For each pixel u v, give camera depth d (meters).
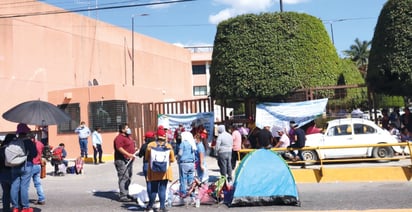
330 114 18.64
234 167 13.26
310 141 15.33
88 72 33.81
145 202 9.09
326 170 11.72
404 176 11.31
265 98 18.52
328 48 19.23
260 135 12.92
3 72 26.14
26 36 27.97
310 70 18.34
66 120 8.50
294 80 18.00
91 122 22.25
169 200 8.98
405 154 15.05
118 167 9.71
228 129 18.94
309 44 18.55
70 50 31.97
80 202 9.76
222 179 9.30
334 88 18.45
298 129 12.98
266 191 8.68
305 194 9.81
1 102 25.81
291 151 13.47
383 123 18.48
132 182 13.05
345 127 15.41
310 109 17.61
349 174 11.61
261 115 18.09
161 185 8.18
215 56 19.48
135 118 22.52
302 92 18.25
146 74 42.03
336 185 11.02
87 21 34.16
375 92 18.53
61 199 10.27
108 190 11.57
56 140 22.83
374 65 17.88
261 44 18.19
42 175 12.65
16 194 7.97
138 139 22.44
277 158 9.05
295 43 18.33
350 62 34.53
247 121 19.39
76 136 22.52
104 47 36.12
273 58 18.06
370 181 11.39
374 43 18.12
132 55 40.06
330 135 15.36
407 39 16.67
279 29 18.36
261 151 9.23
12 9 27.06
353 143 15.12
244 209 8.38
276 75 17.95
